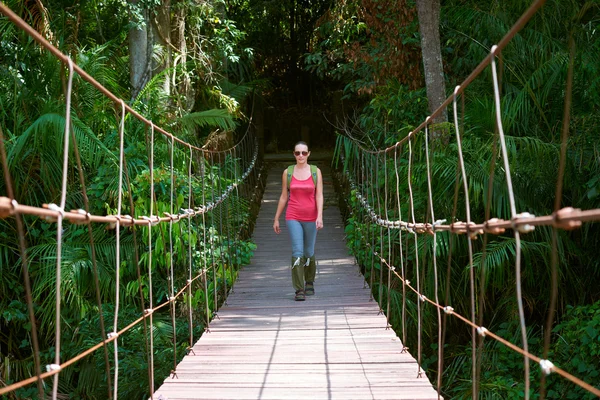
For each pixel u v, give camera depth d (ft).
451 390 22.93
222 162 38.60
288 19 70.23
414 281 24.93
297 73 73.31
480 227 8.71
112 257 22.52
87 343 21.97
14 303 21.74
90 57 24.95
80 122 21.30
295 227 22.58
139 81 30.81
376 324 19.01
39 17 25.75
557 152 21.89
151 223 12.83
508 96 25.73
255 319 20.11
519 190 21.97
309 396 12.41
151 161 13.47
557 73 23.99
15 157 19.99
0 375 21.30
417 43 32.48
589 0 24.71
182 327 23.70
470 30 30.32
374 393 12.57
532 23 28.32
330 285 25.50
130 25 29.17
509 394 19.81
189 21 35.78
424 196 24.21
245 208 34.40
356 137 37.47
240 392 12.69
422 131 27.20
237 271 27.20
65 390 22.18
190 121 29.53
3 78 22.79
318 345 16.53
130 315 23.52
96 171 23.59
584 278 23.11
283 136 69.82
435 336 25.45
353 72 37.01
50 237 22.36
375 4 33.55
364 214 30.35
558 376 20.27
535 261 22.57
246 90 44.57
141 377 21.09
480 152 22.65
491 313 25.11
